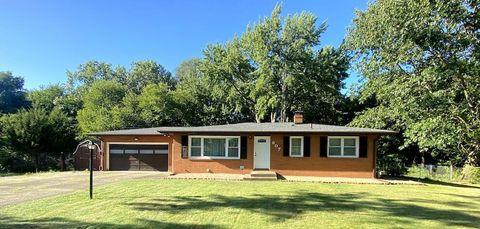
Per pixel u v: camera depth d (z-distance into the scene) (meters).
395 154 25.70
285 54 33.12
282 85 33.97
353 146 18.75
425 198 11.61
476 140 18.06
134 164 23.23
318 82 32.94
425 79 17.33
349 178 18.20
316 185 14.98
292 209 9.16
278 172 19.02
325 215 8.45
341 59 33.25
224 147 19.64
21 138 26.59
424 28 14.95
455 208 9.73
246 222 7.59
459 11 14.15
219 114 38.03
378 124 24.67
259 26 33.16
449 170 22.00
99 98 37.34
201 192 12.11
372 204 10.17
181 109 35.94
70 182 15.04
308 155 18.94
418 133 17.45
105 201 9.94
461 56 15.38
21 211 8.37
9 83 56.12
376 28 21.67
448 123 16.70
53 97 46.44
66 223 7.18
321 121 35.28
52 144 27.78
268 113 36.12
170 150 22.14
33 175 19.19
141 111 34.47
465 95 18.28
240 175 18.80
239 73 35.69
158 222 7.43
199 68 37.53
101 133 23.11
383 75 23.66
